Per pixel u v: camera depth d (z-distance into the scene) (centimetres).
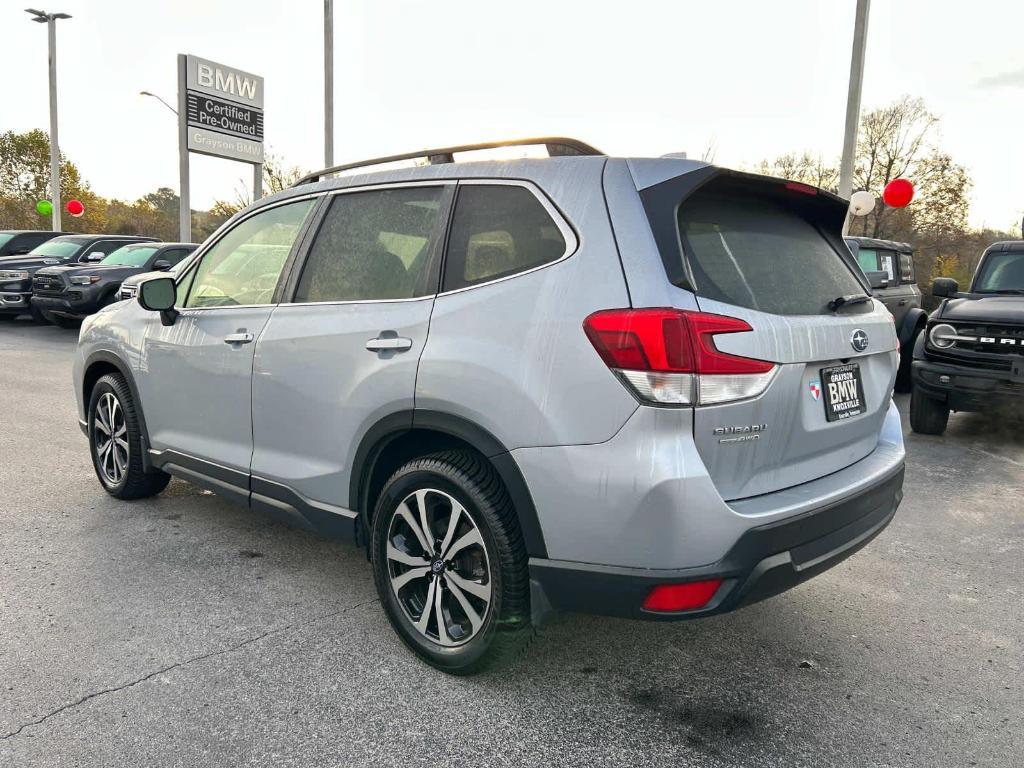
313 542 396
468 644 259
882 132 3169
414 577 275
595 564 224
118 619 306
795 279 258
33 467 523
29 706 245
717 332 215
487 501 245
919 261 3080
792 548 228
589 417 220
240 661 276
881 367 295
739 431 220
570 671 274
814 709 254
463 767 220
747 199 265
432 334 260
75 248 1526
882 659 288
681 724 243
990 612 331
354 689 259
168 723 238
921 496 498
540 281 239
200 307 374
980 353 612
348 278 304
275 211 352
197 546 386
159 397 391
